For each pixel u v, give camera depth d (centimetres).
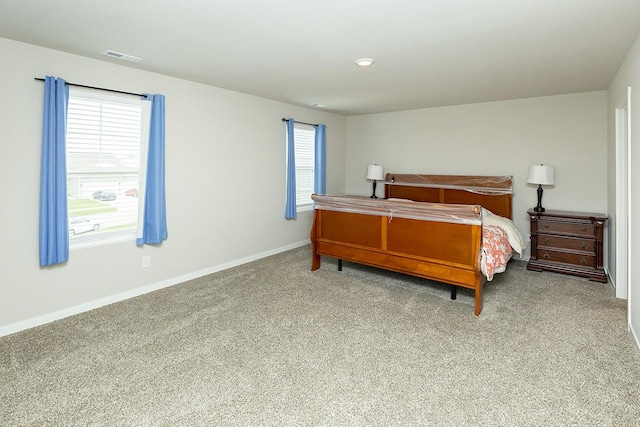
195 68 345
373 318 307
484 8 211
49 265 296
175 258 397
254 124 480
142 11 218
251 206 488
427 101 507
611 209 397
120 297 349
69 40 269
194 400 198
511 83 397
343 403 196
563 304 336
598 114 438
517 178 497
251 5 208
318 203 437
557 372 224
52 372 224
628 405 192
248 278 416
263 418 184
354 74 362
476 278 316
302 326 291
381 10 214
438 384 213
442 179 550
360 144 648
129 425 179
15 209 278
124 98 340
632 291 271
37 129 286
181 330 283
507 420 182
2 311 275
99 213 335
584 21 229
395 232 370
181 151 395
